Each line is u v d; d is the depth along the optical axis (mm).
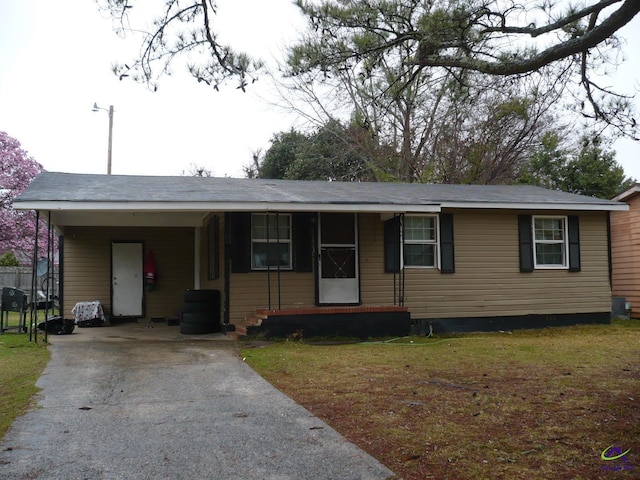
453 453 4543
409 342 11102
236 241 11828
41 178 12109
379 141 23500
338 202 10930
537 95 8133
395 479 4066
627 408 5797
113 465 4352
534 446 4680
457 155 24734
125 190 11023
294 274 12109
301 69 7711
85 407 6023
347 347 10328
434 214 13281
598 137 7875
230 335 11562
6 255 26188
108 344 10461
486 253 13547
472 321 13344
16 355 9062
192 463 4398
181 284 15156
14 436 5035
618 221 16109
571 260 14094
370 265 12672
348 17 7230
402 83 8156
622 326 14016
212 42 7500
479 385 6965
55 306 17766
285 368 8125
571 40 6484
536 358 9023
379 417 5551
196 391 6773
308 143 27844
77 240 14688
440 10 6922
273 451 4660
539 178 23812
